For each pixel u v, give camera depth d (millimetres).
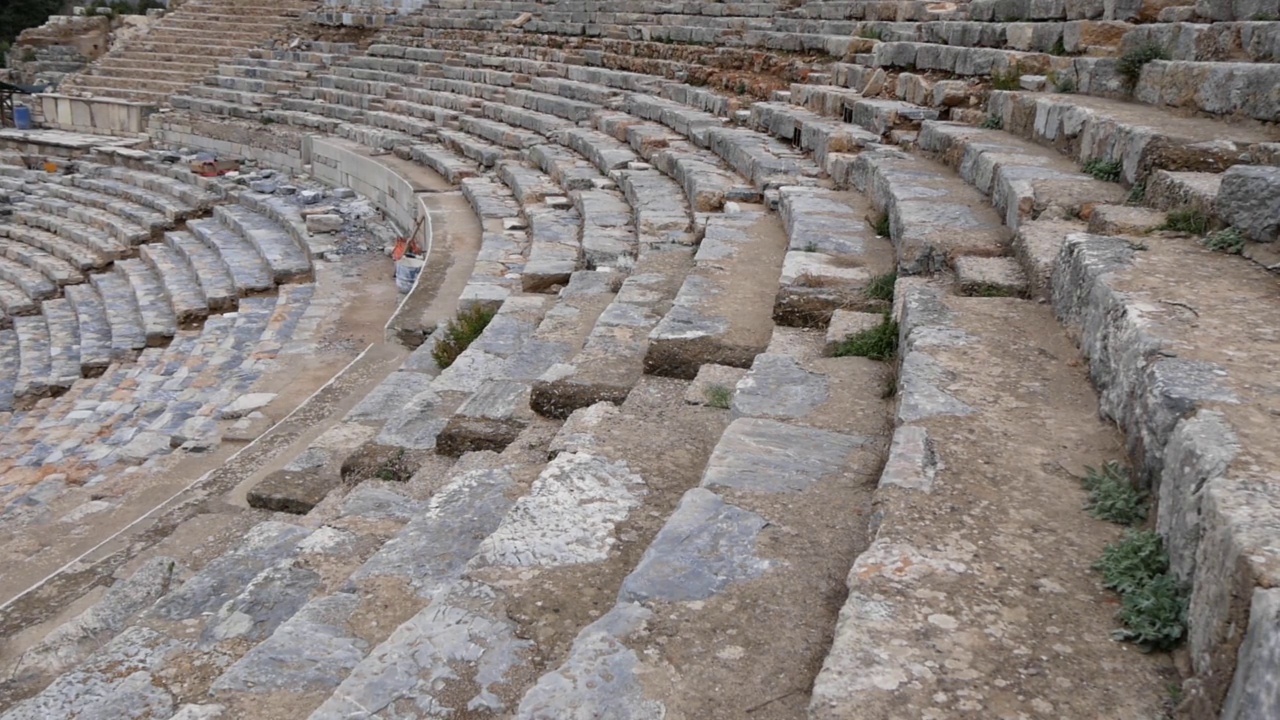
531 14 29984
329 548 5480
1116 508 3652
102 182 28812
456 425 6883
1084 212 7145
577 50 26531
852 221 9539
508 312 10383
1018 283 6363
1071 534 3570
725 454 4676
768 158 13367
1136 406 3953
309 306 15547
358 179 24328
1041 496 3807
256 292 18547
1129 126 7824
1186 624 2979
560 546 4289
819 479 4457
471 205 18453
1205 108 8836
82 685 4684
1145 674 2904
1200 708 2643
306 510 7086
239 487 7969
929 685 2855
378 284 17031
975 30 15258
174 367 15672
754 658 3338
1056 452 4133
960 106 12750
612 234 12781
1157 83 9781
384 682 3543
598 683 3227
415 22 33156
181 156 30484
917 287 6340
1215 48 9820
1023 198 7410
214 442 9977
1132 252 5340
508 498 5363
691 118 17484
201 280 19594
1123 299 4574
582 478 4844
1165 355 3947
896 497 3793
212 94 33250
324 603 4465
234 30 36906
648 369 6793
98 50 47188
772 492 4332
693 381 6312
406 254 16688
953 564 3389
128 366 16719
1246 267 5109
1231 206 5488
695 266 8781
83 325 19344
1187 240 5648
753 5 24391
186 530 6969
